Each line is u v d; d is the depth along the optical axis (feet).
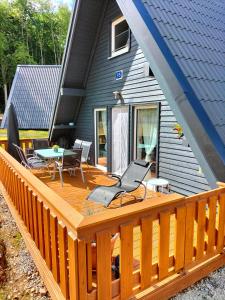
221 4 16.30
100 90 24.53
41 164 23.04
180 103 9.63
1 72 106.83
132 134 20.21
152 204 6.69
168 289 7.55
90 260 5.75
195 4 14.61
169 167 16.57
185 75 9.78
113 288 6.31
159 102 16.74
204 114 9.08
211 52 11.49
